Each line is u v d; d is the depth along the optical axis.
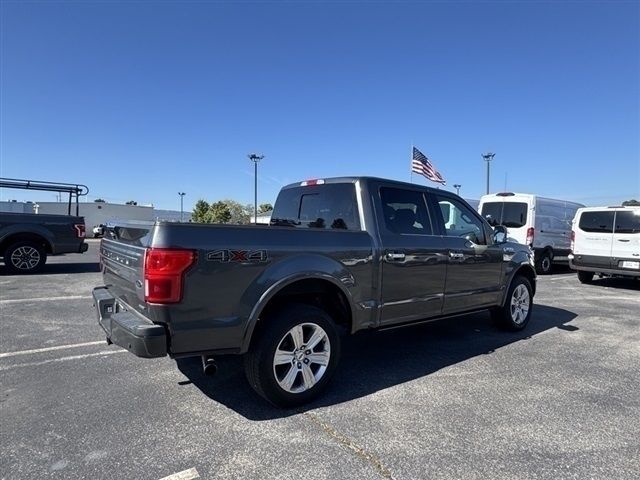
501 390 4.12
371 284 4.26
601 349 5.50
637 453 3.04
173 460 2.88
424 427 3.37
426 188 5.08
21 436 3.15
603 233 11.19
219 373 4.43
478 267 5.51
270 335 3.53
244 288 3.41
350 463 2.87
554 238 14.00
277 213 5.39
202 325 3.23
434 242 4.91
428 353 5.26
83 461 2.85
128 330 3.16
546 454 3.01
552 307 8.34
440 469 2.82
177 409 3.62
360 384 4.23
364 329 4.27
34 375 4.32
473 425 3.41
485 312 7.64
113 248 4.03
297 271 3.65
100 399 3.79
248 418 3.48
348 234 4.13
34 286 9.34
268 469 2.79
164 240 3.11
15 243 10.91
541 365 4.86
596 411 3.69
